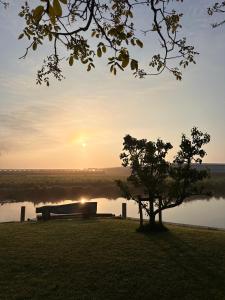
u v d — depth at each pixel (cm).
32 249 1315
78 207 2156
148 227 1625
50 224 1878
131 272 1063
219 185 6191
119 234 1546
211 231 1695
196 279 1005
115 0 588
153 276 1030
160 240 1434
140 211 1653
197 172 1614
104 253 1253
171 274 1044
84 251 1281
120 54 444
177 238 1470
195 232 1609
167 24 591
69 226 1781
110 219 2095
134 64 448
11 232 1634
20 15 491
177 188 1617
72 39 517
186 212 3616
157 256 1213
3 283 983
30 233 1605
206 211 3697
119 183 1741
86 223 1884
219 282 981
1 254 1247
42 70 644
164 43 529
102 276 1035
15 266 1119
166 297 902
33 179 8425
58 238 1493
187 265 1119
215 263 1134
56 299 887
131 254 1238
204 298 889
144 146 1678
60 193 5703
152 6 452
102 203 4750
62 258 1200
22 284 977
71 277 1030
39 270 1088
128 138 1689
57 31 474
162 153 1670
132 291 936
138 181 1709
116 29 440
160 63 611
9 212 3828
